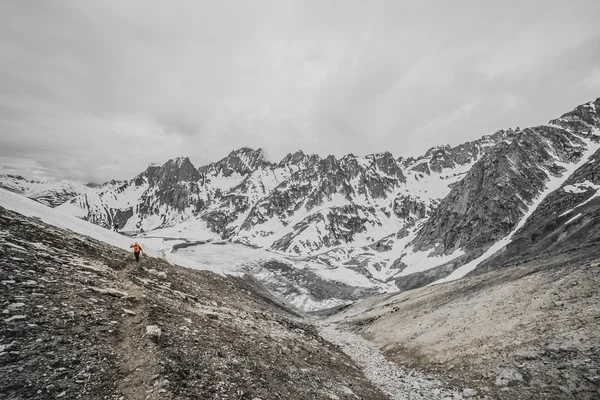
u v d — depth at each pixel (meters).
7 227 20.86
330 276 170.75
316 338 35.12
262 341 21.84
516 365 20.41
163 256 40.81
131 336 13.60
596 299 22.31
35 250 18.86
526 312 25.53
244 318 27.67
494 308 29.17
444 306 39.22
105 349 12.12
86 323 13.27
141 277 23.81
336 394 17.47
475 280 46.72
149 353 12.38
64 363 10.56
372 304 82.00
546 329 22.14
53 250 20.56
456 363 24.19
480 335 26.06
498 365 21.30
